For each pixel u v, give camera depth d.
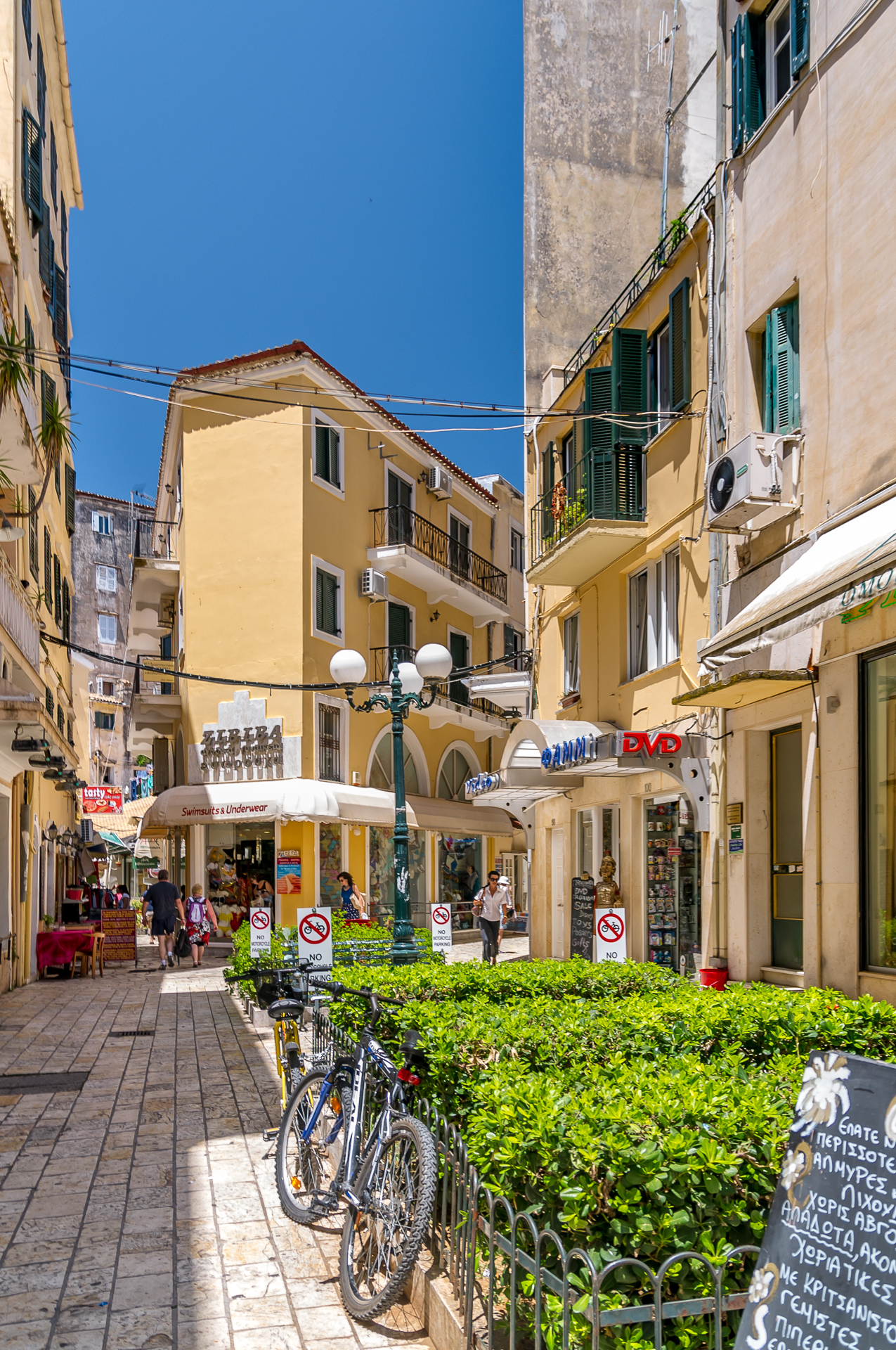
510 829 33.59
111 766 51.59
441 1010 5.62
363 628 28.02
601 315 20.11
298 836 24.62
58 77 22.09
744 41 11.88
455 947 27.69
